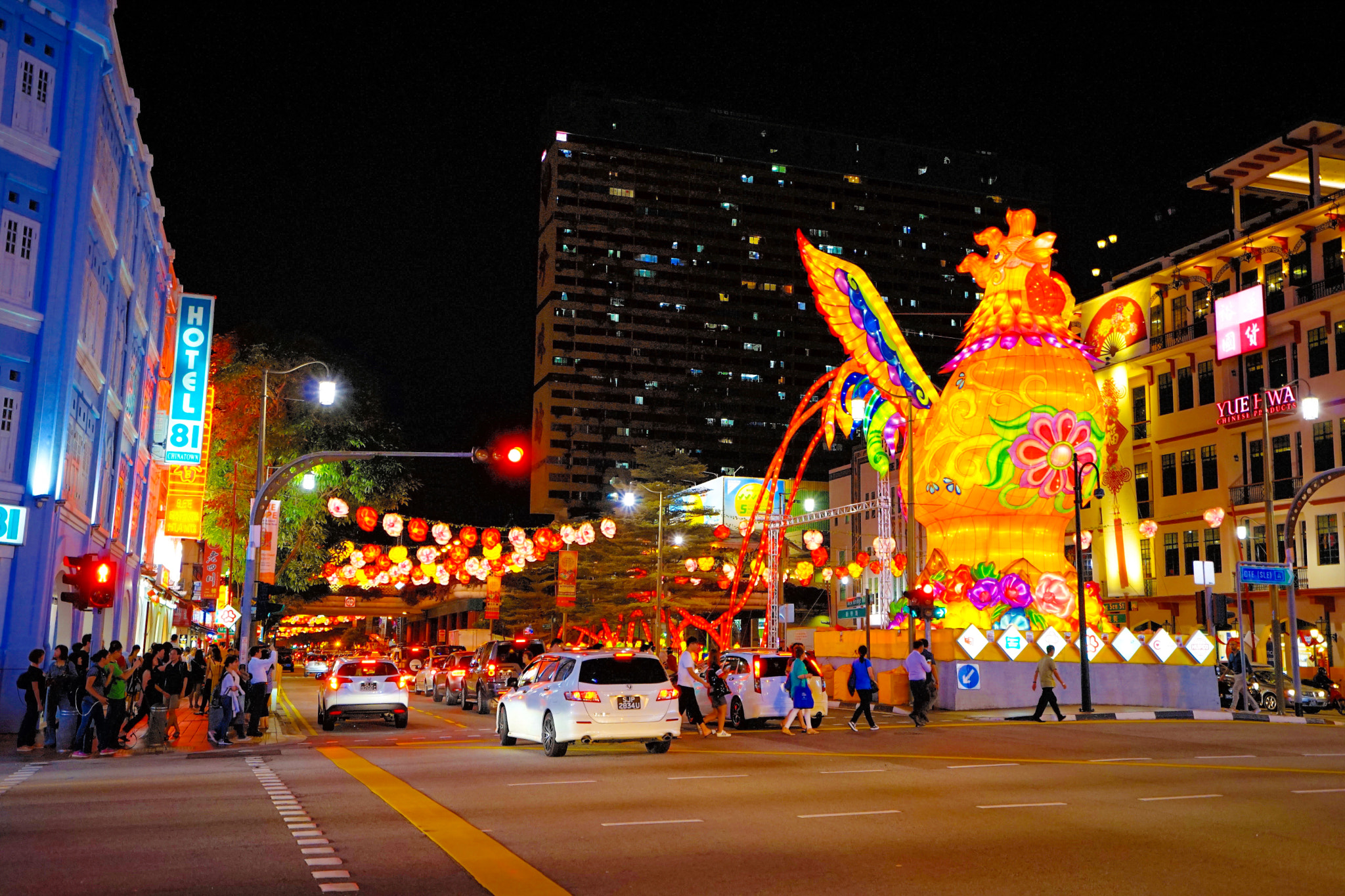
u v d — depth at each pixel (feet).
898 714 96.27
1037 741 68.33
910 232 519.19
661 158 495.41
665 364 485.56
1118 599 163.53
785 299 502.79
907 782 45.93
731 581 182.09
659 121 498.69
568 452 472.85
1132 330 167.94
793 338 501.56
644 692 58.65
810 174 512.63
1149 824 34.99
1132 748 63.72
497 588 192.24
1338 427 132.46
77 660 66.33
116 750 63.26
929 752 61.16
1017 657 102.73
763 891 25.39
